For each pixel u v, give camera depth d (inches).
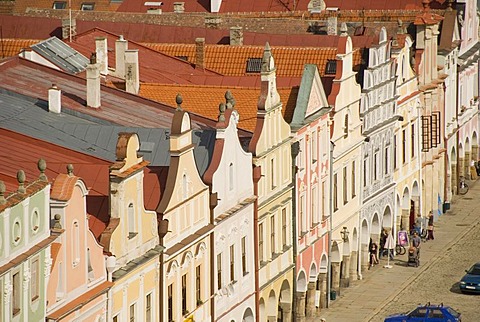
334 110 5329.7
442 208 6707.7
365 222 5713.6
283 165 4874.5
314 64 5428.2
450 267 5821.9
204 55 5713.6
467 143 7249.0
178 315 4148.6
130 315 3880.4
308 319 5162.4
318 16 6732.3
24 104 4404.5
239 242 4547.2
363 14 6688.0
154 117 4598.9
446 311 4970.5
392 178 6013.8
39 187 3380.9
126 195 3836.1
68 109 4439.0
